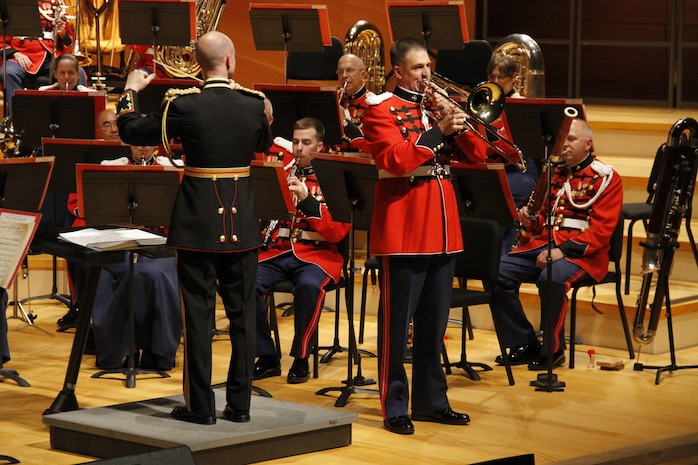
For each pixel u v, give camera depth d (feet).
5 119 33.40
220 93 21.45
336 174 24.77
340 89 34.37
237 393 22.16
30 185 25.29
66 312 34.22
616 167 38.52
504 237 32.76
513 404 25.98
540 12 49.78
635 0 48.52
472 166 26.66
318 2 47.14
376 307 34.71
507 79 32.07
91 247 22.63
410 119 23.17
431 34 32.96
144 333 28.50
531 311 32.55
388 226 23.25
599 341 31.45
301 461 21.83
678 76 48.24
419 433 23.71
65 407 24.09
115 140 31.14
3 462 21.39
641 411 25.57
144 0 30.99
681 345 31.42
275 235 29.09
